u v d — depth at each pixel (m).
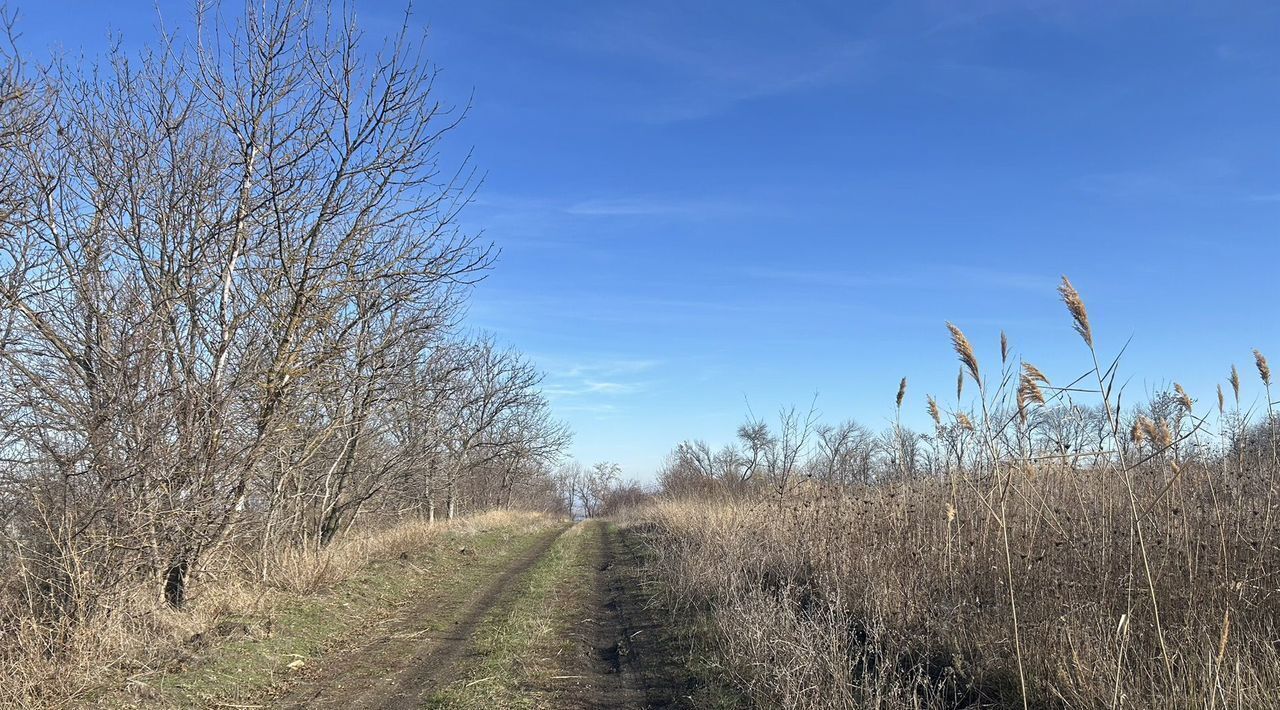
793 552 9.71
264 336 9.11
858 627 7.06
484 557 16.69
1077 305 4.60
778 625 6.41
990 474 6.36
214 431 8.02
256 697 6.39
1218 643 4.52
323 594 10.02
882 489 9.38
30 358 6.78
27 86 6.25
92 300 7.23
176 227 8.23
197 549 8.30
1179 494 5.79
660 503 25.89
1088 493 6.30
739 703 5.72
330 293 9.61
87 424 6.83
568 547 19.42
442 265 10.33
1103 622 5.12
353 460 14.02
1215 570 5.02
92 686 5.75
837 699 5.01
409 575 12.72
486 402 23.02
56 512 6.64
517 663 7.32
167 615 7.55
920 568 7.39
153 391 7.36
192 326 8.30
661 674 6.91
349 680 6.93
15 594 6.29
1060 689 4.78
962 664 5.64
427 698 6.34
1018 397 5.38
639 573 13.34
